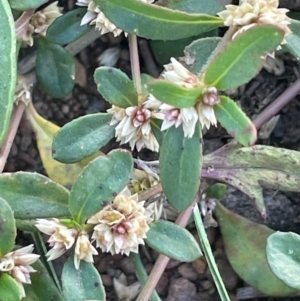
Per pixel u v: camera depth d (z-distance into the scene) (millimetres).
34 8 170
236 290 199
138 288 199
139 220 155
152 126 164
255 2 152
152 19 154
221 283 165
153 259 200
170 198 155
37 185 156
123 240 154
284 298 196
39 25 186
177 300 198
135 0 151
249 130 139
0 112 156
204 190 184
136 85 168
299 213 201
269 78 211
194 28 155
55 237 152
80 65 211
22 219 157
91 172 149
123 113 165
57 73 189
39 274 162
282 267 155
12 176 155
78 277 152
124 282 200
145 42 210
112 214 153
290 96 189
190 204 156
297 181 173
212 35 198
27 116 190
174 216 189
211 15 163
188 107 142
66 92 190
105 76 159
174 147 152
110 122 167
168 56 204
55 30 178
